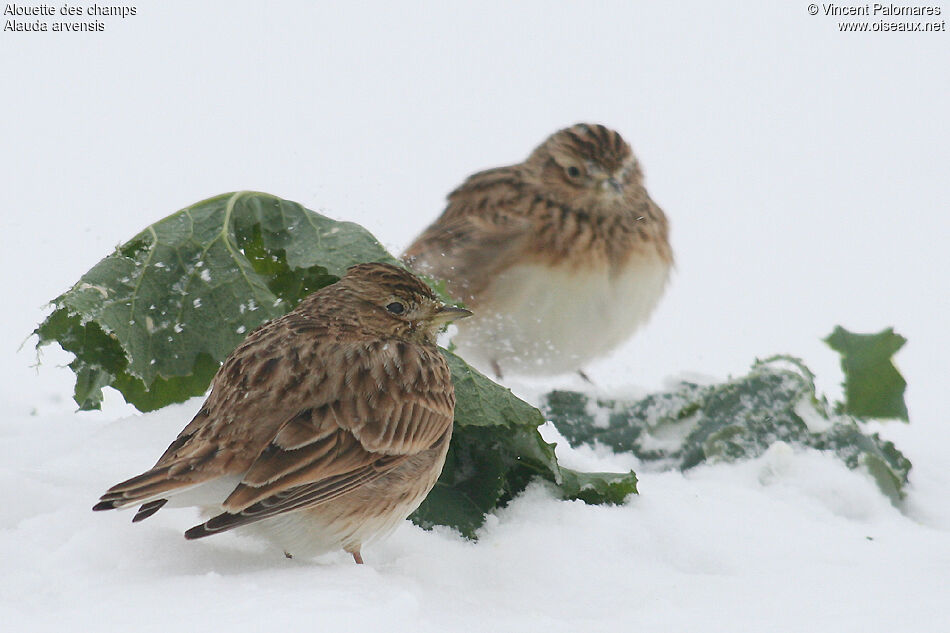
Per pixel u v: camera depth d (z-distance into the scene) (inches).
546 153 610.5
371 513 346.0
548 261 593.9
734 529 432.8
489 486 422.9
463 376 439.2
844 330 583.2
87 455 416.5
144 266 454.3
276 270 481.1
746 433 512.7
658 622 328.5
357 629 282.0
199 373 460.1
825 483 482.6
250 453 326.3
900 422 597.0
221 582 312.5
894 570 388.8
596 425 536.1
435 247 614.9
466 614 328.2
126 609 291.1
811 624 321.4
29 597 304.2
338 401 343.9
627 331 616.7
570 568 385.4
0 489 367.9
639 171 621.6
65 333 439.8
